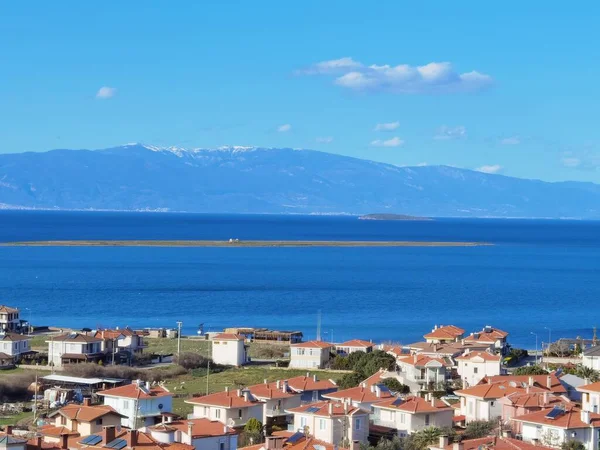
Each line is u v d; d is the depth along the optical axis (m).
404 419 147.50
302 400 169.75
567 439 133.12
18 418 173.38
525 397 149.50
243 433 141.38
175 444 118.19
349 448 128.88
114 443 115.62
